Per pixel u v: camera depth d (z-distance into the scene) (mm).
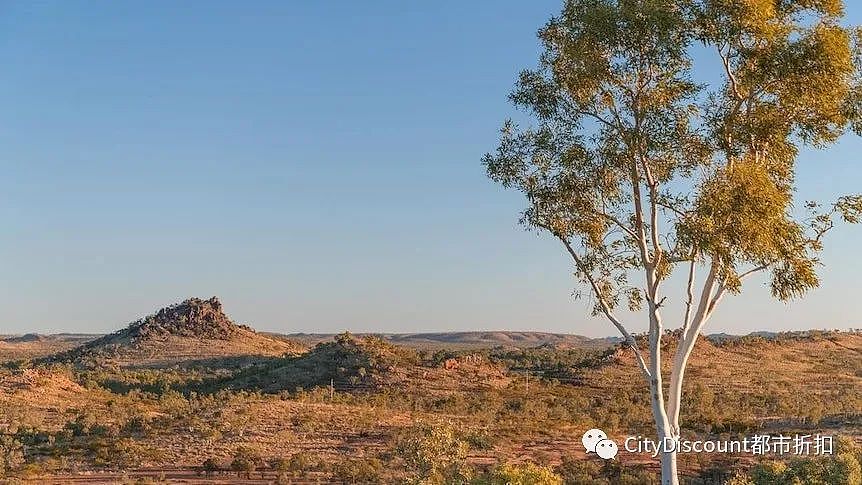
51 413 60688
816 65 17031
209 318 194250
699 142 18156
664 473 18234
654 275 18578
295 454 47719
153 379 111125
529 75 19406
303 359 108438
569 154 18875
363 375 94625
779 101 17953
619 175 19266
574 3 18359
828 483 31828
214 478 42562
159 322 191125
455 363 100188
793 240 17000
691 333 18516
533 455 49750
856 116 18078
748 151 18156
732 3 16984
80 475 42312
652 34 17438
